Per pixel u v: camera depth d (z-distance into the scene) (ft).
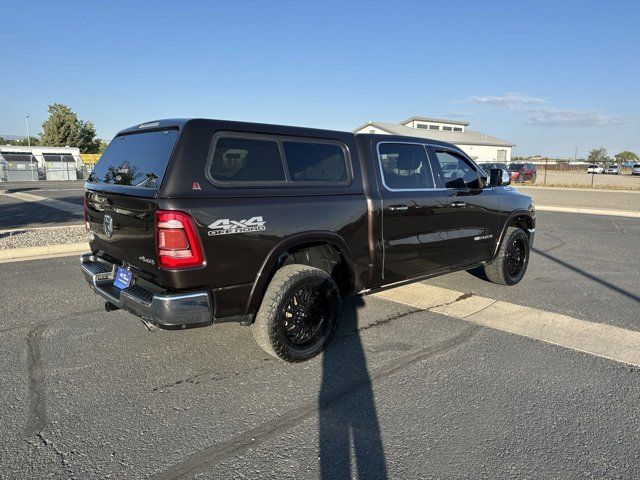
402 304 17.97
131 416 10.18
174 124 11.46
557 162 246.27
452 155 17.65
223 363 12.83
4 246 27.02
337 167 13.84
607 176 169.27
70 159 147.74
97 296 18.74
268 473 8.35
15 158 138.51
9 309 17.11
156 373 12.23
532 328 15.44
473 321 16.12
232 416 10.22
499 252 19.79
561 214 52.21
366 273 14.51
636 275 22.84
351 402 10.80
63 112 185.57
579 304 17.99
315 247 14.16
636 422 9.95
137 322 15.87
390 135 15.43
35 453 8.87
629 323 15.90
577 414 10.25
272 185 12.17
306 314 12.81
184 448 9.08
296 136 12.96
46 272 22.57
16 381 11.71
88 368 12.47
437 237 16.61
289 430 9.69
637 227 41.19
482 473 8.33
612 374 12.16
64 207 52.47
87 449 9.02
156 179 10.89
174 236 10.43
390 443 9.23
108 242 12.99
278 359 12.82
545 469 8.43
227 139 11.57
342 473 8.34
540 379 11.87
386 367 12.58
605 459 8.71
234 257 11.29
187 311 10.75
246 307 11.76
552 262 25.95
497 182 19.02
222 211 11.02
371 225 14.32
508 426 9.78
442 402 10.75
